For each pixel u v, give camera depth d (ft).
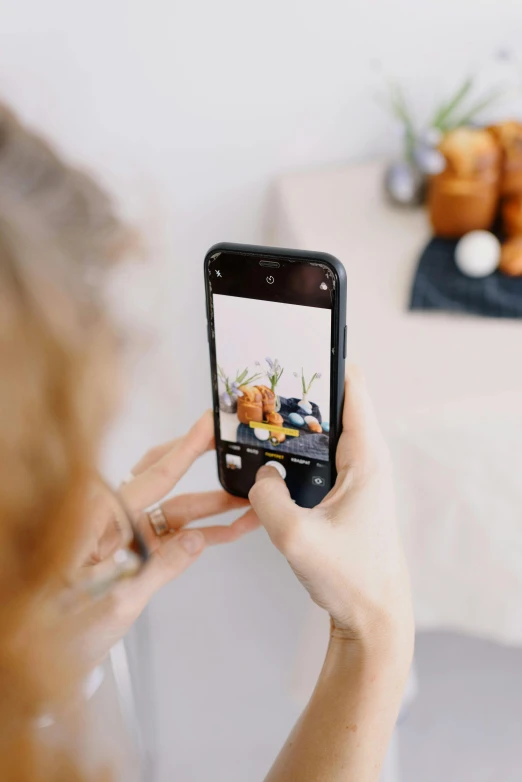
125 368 0.76
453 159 2.76
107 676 1.90
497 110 3.33
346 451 1.72
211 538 2.15
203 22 2.88
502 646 3.76
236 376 1.87
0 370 0.62
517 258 2.70
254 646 3.91
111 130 3.05
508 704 3.55
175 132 3.16
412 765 3.35
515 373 2.43
